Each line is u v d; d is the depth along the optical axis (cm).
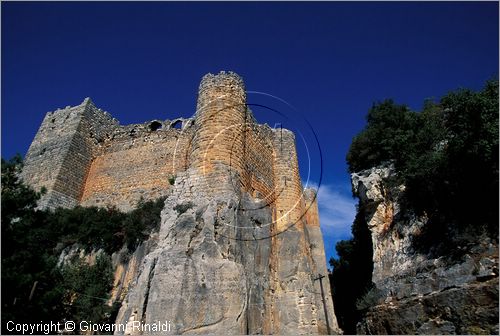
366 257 3008
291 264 2616
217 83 2650
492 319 1364
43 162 3353
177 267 1847
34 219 1995
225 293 1873
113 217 2661
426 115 2330
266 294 2273
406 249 1933
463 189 1777
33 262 1820
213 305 1809
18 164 2023
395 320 1683
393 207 2122
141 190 3117
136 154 3388
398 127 2420
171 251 1914
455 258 1625
